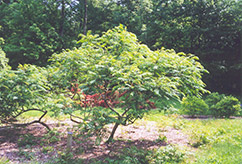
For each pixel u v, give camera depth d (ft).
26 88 18.60
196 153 17.66
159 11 79.71
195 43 82.84
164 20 80.43
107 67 16.05
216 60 83.76
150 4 81.56
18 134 22.80
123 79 14.94
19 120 28.35
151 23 79.36
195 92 19.94
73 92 21.34
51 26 73.67
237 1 78.84
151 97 17.25
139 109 17.22
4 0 81.10
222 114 36.65
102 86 17.51
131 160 15.51
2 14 73.20
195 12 77.71
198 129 25.12
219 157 16.69
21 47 64.39
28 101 18.65
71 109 18.33
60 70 20.85
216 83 88.89
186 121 30.42
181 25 81.10
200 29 76.13
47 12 75.92
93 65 17.56
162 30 78.84
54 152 17.30
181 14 79.66
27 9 68.80
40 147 18.57
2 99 19.77
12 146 18.89
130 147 18.63
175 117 32.91
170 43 79.77
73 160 15.64
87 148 18.56
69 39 75.97
